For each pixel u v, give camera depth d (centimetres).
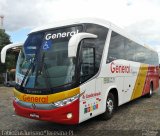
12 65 3581
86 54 823
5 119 1028
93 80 856
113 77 1020
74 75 768
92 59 858
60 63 793
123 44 1157
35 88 791
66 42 824
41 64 816
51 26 889
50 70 793
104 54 939
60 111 751
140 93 1438
